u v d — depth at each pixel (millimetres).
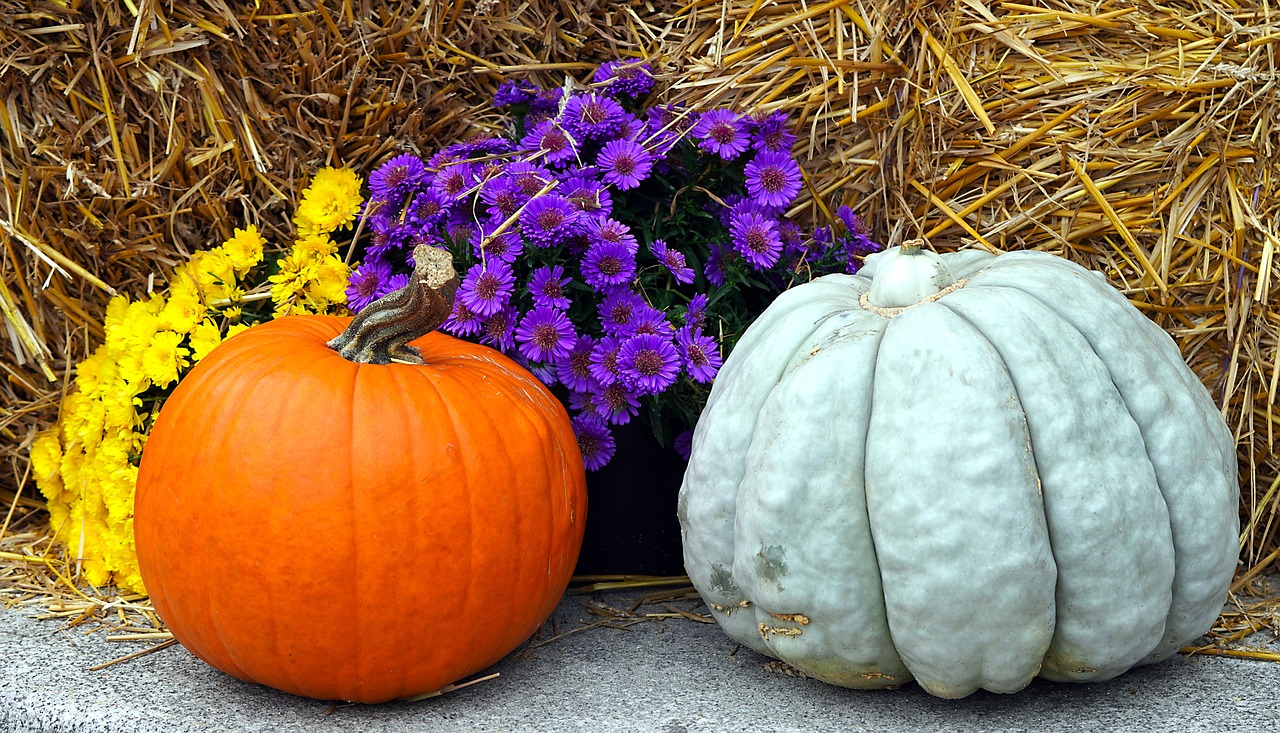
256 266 2268
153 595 1996
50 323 2281
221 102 2264
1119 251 2221
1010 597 1907
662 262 2152
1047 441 1921
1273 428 2199
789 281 2215
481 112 2350
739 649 2082
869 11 2266
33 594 2178
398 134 2314
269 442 1943
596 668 2049
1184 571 1958
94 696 1990
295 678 1970
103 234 2268
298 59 2270
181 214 2283
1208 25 2193
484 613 1980
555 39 2348
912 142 2262
